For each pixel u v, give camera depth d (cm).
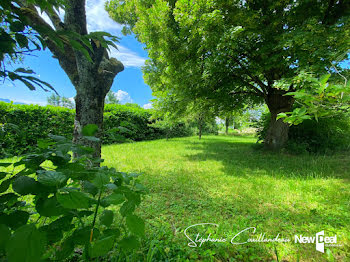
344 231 193
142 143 1023
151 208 249
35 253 50
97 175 78
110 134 93
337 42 360
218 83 690
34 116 672
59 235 84
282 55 477
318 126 690
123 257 144
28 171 75
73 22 254
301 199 275
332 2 496
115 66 330
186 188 326
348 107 82
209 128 2117
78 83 290
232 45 473
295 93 87
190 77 600
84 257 99
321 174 390
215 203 267
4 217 68
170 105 746
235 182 354
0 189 68
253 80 710
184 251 165
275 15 543
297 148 646
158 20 575
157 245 148
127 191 93
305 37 391
